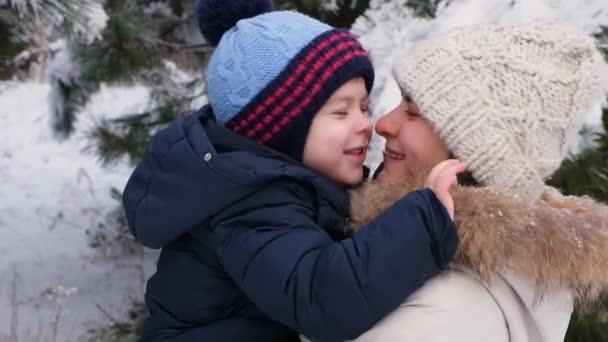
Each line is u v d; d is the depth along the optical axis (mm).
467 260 1255
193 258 1460
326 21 3098
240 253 1312
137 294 4250
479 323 1225
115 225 4832
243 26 1527
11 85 7574
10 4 2754
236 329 1427
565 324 1369
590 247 1210
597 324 2779
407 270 1176
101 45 3143
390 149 1438
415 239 1179
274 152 1441
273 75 1454
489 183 1310
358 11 3061
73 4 2818
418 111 1384
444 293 1222
